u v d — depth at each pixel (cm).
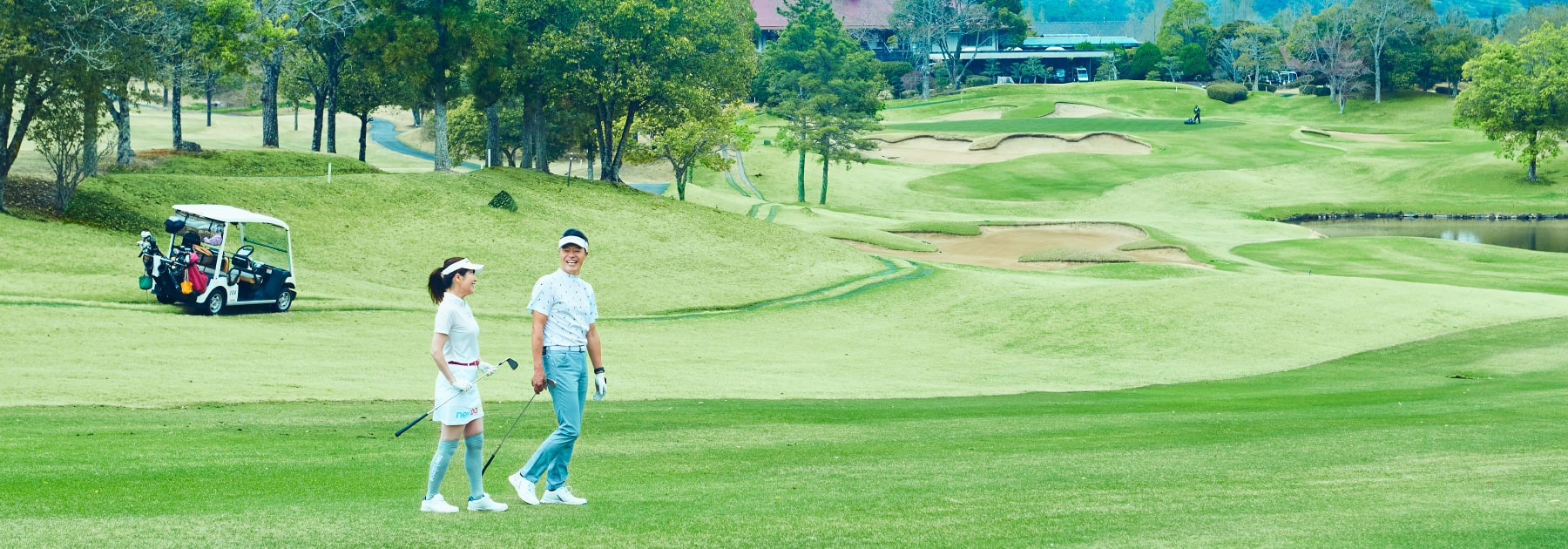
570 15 5828
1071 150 12412
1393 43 15938
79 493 892
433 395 1812
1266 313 3241
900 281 4819
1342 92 15562
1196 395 2047
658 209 5794
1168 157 11531
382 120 13962
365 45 5469
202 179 4612
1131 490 955
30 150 5228
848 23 19825
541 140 6247
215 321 2803
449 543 730
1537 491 912
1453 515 806
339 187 4984
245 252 3028
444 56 5497
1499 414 1548
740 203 8238
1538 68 9769
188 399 1631
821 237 5969
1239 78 19112
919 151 12456
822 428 1476
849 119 9281
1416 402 1767
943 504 884
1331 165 11019
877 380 2372
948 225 7231
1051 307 3578
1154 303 3444
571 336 888
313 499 896
